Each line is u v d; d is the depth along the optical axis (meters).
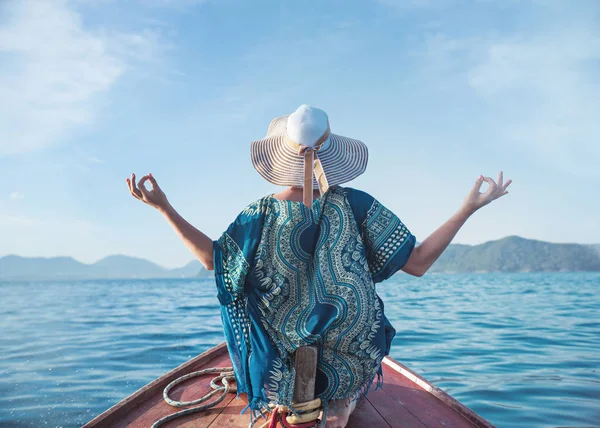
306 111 1.92
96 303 28.50
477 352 8.90
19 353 9.47
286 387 1.81
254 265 1.85
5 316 19.22
